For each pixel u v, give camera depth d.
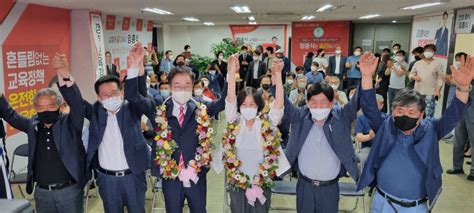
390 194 2.29
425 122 2.23
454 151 4.95
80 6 6.30
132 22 10.02
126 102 2.71
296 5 6.76
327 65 10.40
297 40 13.41
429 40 8.60
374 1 6.02
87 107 2.69
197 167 2.66
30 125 2.63
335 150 2.52
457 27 7.10
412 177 2.21
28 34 5.43
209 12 8.46
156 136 2.66
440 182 2.21
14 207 1.56
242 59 9.45
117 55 8.95
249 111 2.61
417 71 6.40
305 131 2.59
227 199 3.74
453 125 2.13
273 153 2.64
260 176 2.66
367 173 2.37
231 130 2.67
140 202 2.79
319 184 2.61
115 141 2.65
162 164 2.62
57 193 2.61
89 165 2.70
